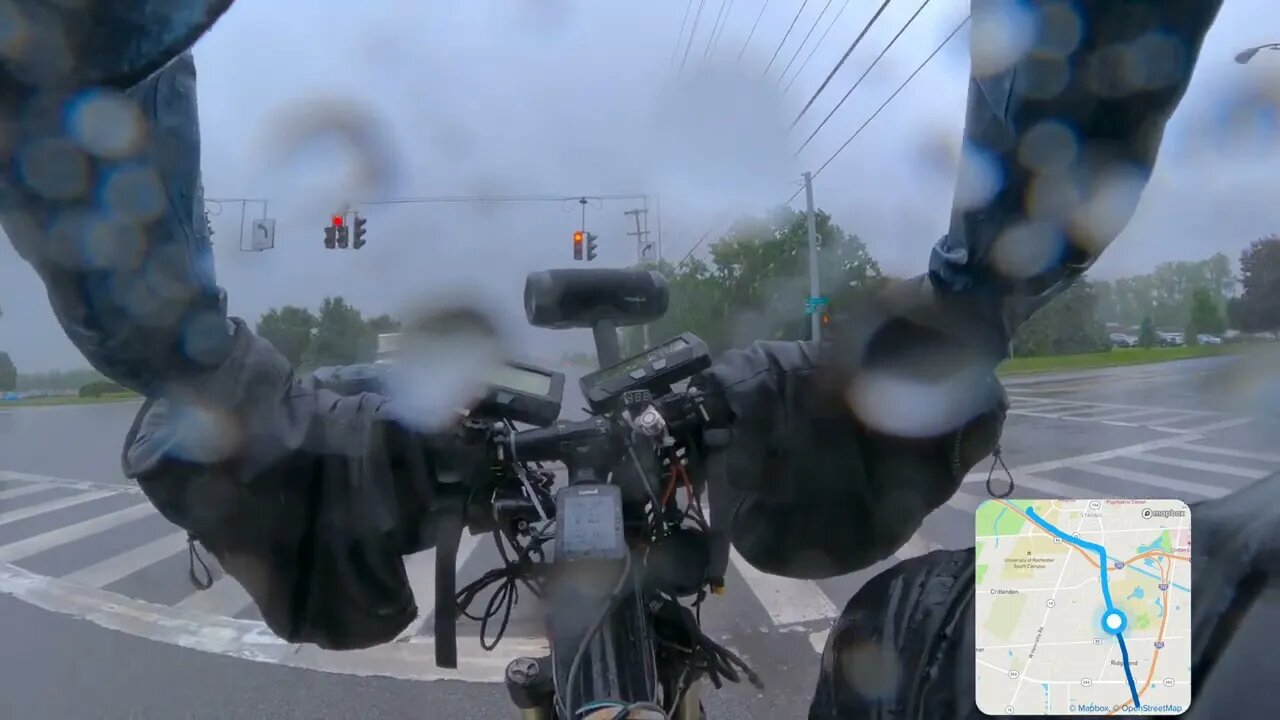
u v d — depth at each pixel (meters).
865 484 1.85
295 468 1.73
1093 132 1.35
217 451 1.60
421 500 1.80
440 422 1.76
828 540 1.95
